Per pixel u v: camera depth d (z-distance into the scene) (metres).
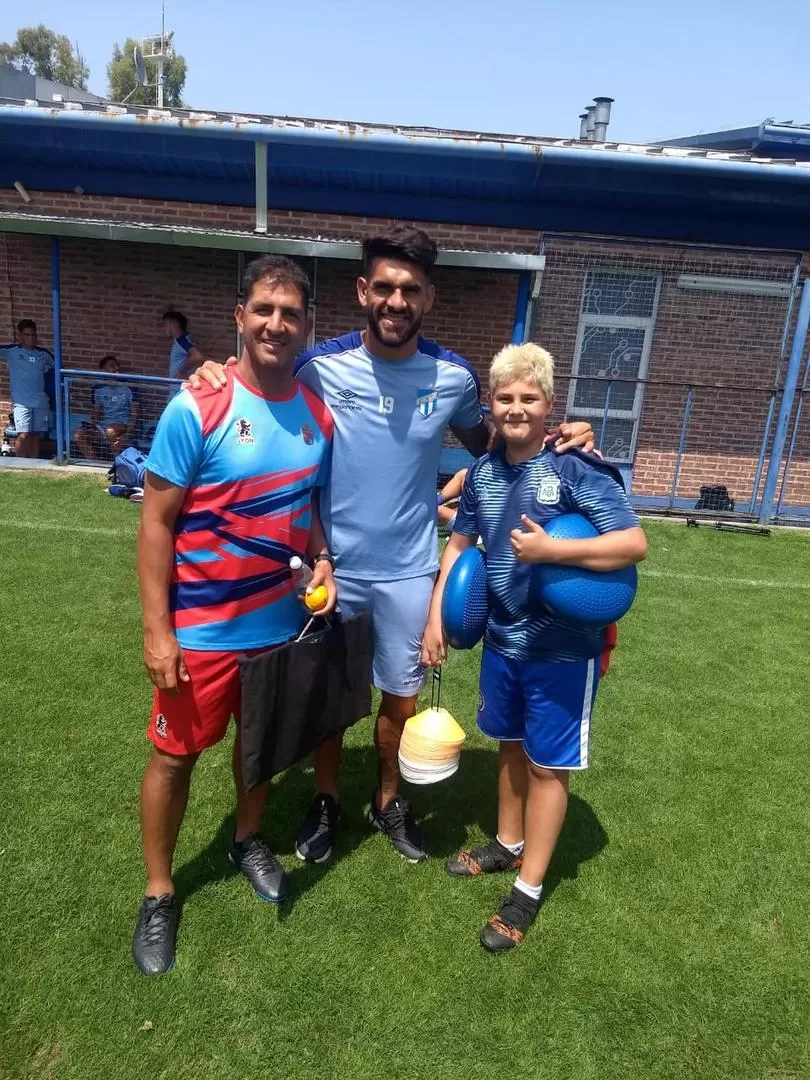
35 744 3.30
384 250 2.22
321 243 7.92
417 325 2.32
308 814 2.82
